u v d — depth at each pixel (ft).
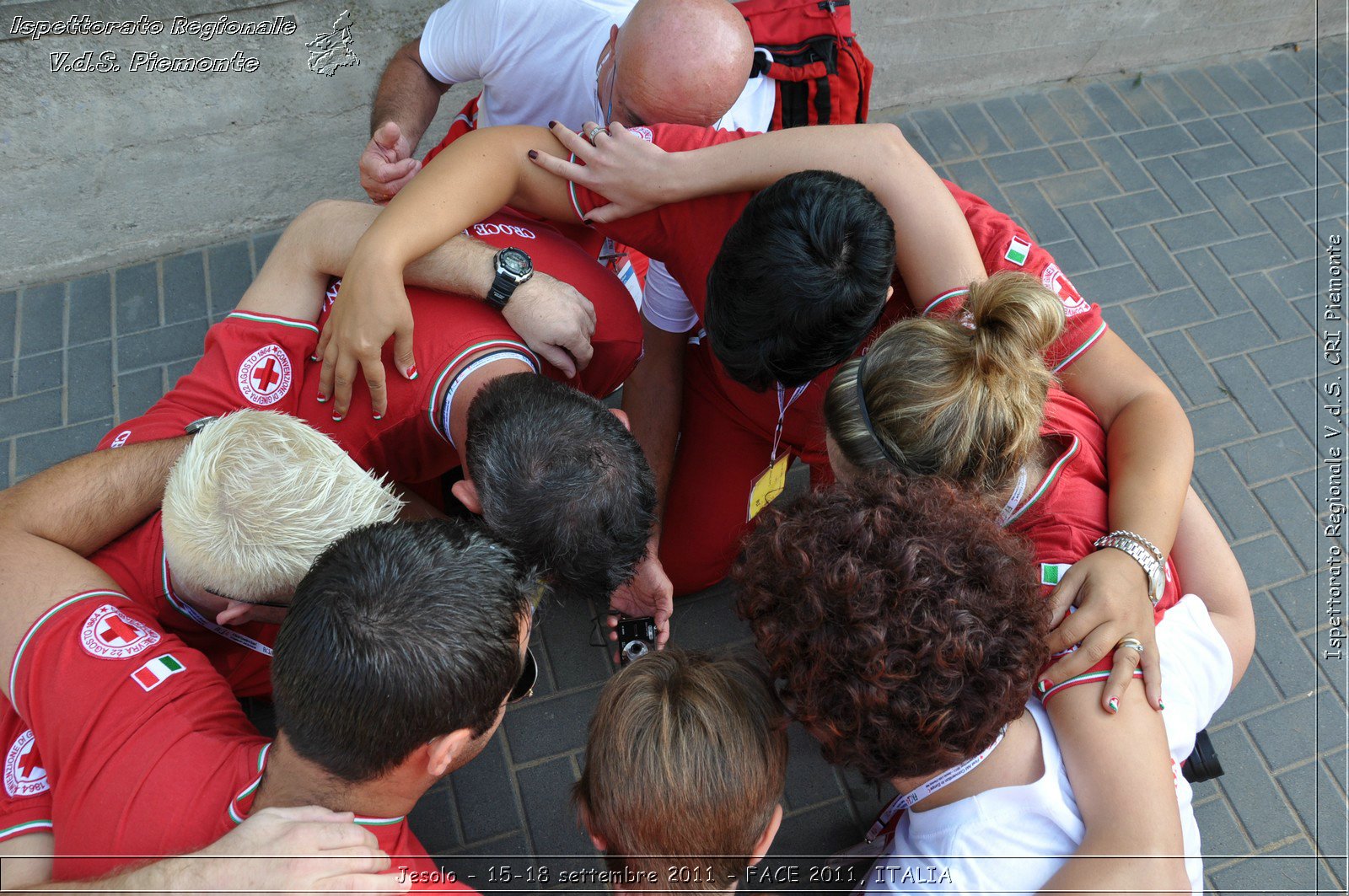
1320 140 12.47
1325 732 7.86
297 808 4.12
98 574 4.98
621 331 6.50
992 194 11.68
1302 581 8.70
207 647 5.79
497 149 6.01
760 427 7.68
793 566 4.03
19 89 8.64
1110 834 4.13
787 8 7.93
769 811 4.19
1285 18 13.06
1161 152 12.23
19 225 9.71
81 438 9.14
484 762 7.40
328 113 9.96
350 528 4.83
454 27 8.09
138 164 9.66
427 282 5.91
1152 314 10.55
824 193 4.88
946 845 4.35
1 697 5.10
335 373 5.64
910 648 3.79
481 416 4.95
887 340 4.90
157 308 10.12
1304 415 9.78
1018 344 4.63
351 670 3.81
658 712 4.10
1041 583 4.81
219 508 4.66
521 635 4.42
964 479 4.82
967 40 11.91
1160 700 4.61
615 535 4.87
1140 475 5.33
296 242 6.02
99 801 4.37
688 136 6.13
